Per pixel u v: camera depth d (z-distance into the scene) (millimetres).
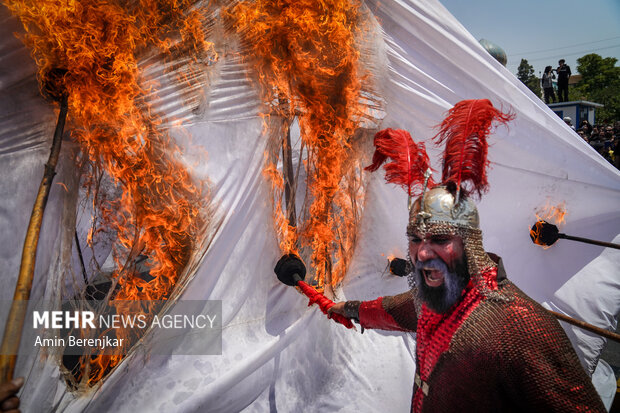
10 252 1953
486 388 1217
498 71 2955
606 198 3326
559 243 3410
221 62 2266
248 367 2383
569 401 1120
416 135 2924
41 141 1989
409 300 1596
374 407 2578
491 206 3260
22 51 1827
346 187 2885
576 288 3383
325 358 2828
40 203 1770
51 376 2141
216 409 2287
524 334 1163
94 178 2453
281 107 2510
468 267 1242
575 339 3256
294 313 2768
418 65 2777
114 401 2160
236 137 2375
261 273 2605
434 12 2723
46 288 2113
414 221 1292
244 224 2479
